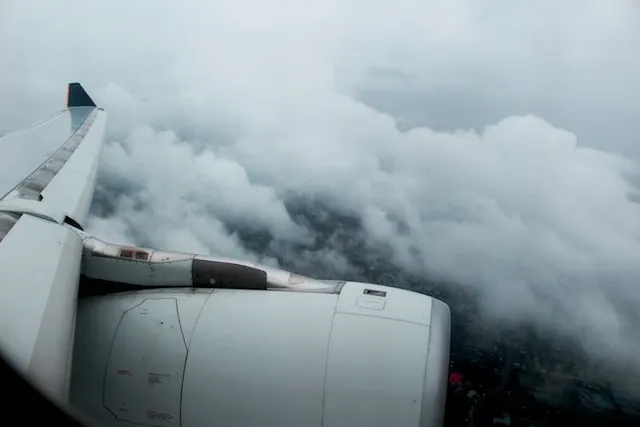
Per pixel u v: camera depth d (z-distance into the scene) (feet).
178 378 12.49
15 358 8.73
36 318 9.84
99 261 14.06
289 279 13.73
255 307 13.05
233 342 12.51
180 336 12.80
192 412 12.41
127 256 14.03
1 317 9.50
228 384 12.23
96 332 13.24
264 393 12.03
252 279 13.70
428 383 11.53
